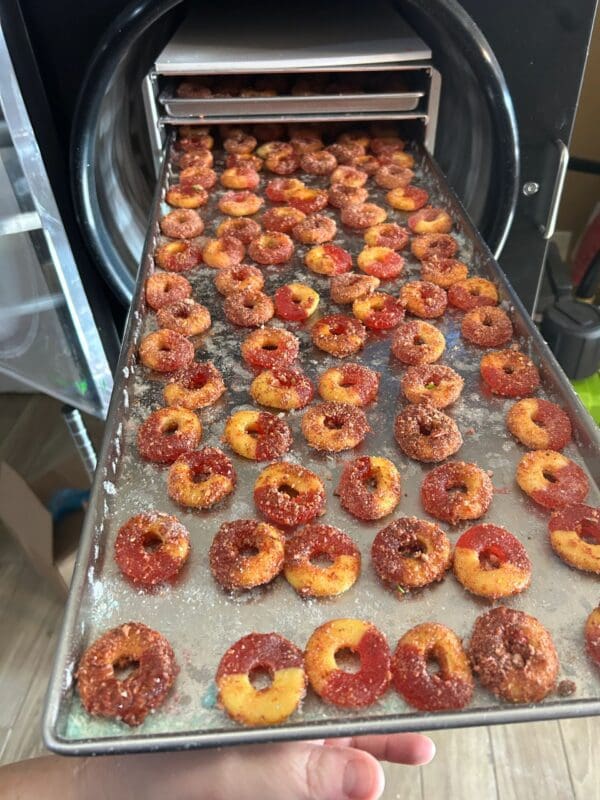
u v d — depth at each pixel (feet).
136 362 1.31
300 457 1.14
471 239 1.55
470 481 1.06
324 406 1.18
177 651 0.89
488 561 0.97
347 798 0.81
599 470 1.05
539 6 1.41
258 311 1.41
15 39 1.39
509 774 1.56
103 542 1.00
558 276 2.33
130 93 1.75
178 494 1.06
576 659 0.86
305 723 0.75
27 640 1.82
